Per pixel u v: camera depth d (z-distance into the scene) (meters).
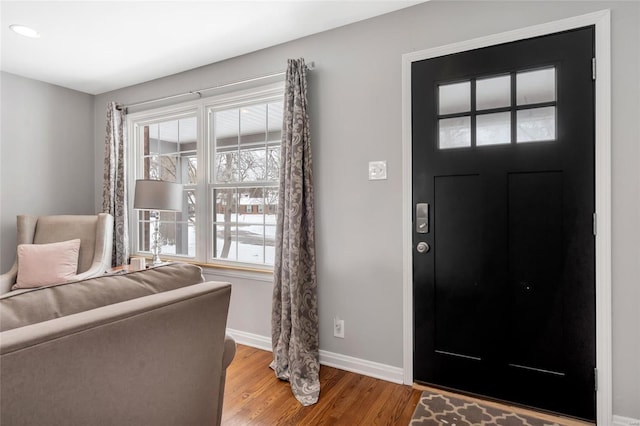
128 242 3.38
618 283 1.60
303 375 2.08
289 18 2.17
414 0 1.98
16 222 3.11
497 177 1.84
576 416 1.68
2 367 0.65
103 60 2.80
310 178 2.29
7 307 0.80
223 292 1.21
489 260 1.87
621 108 1.58
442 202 1.98
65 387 0.76
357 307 2.23
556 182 1.72
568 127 1.68
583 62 1.65
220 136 2.98
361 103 2.21
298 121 2.24
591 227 1.65
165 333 0.99
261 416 1.76
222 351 1.25
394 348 2.12
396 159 2.10
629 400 1.58
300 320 2.24
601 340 1.62
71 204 3.51
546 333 1.74
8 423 0.67
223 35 2.39
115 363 0.86
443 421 1.68
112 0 1.97
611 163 1.60
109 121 3.36
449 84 1.97
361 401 1.89
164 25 2.26
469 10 1.90
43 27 2.28
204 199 2.96
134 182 3.44
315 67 2.37
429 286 2.02
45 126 3.32
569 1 1.68
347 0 1.98
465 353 1.93
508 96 1.82
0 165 3.03
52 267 2.64
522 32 1.77
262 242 2.77
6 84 3.06
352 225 2.24
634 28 1.56
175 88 3.11
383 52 2.13
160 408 1.01
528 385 1.78
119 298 0.99
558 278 1.72
